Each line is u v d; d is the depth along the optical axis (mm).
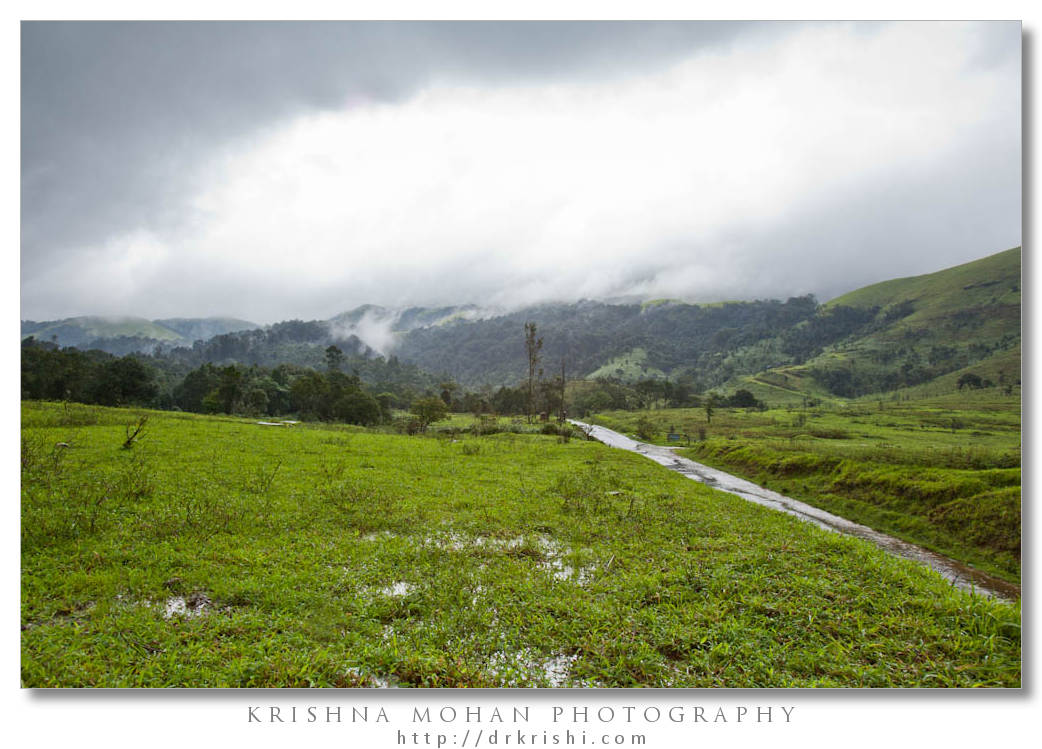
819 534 14531
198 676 6387
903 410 93250
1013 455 24031
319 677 6539
